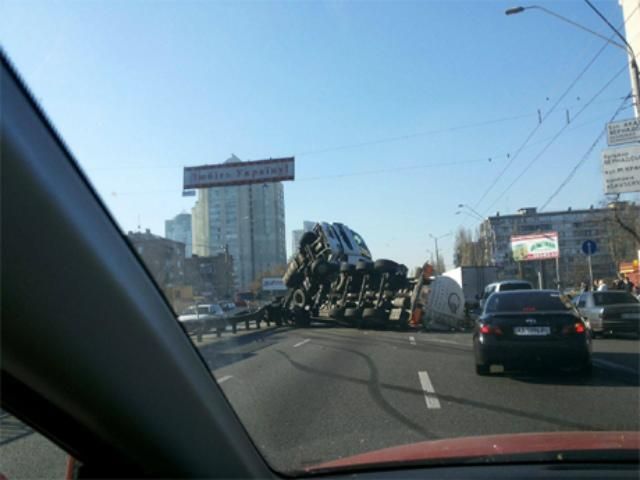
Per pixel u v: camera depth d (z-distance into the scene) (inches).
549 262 3481.8
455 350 551.5
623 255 2106.3
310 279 914.1
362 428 233.1
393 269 842.2
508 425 243.4
